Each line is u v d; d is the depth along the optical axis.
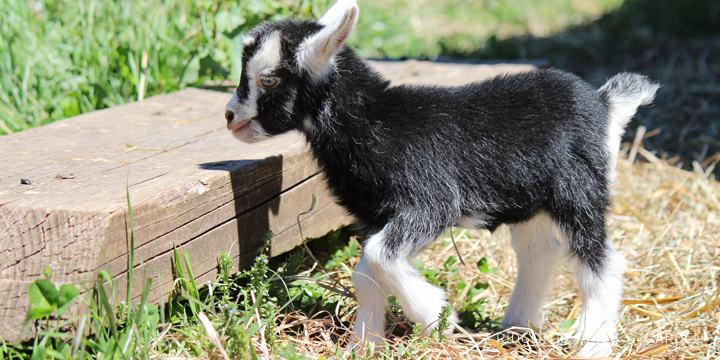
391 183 2.83
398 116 2.91
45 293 2.18
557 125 2.98
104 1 5.70
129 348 2.31
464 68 5.86
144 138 3.64
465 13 10.95
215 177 2.78
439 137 2.89
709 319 3.25
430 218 2.82
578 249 3.05
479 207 2.96
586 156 3.01
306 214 3.45
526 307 3.35
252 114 2.93
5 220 2.37
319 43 2.81
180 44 5.56
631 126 6.53
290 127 2.98
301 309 3.13
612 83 3.25
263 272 2.88
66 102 5.02
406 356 2.78
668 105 7.01
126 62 5.36
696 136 6.25
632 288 3.74
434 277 3.47
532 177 2.96
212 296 2.72
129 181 2.74
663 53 8.96
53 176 2.85
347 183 2.97
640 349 2.98
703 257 4.06
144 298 2.31
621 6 10.95
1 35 5.33
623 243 4.33
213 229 2.79
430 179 2.84
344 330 3.04
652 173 5.48
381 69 5.77
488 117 2.96
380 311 2.96
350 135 2.89
